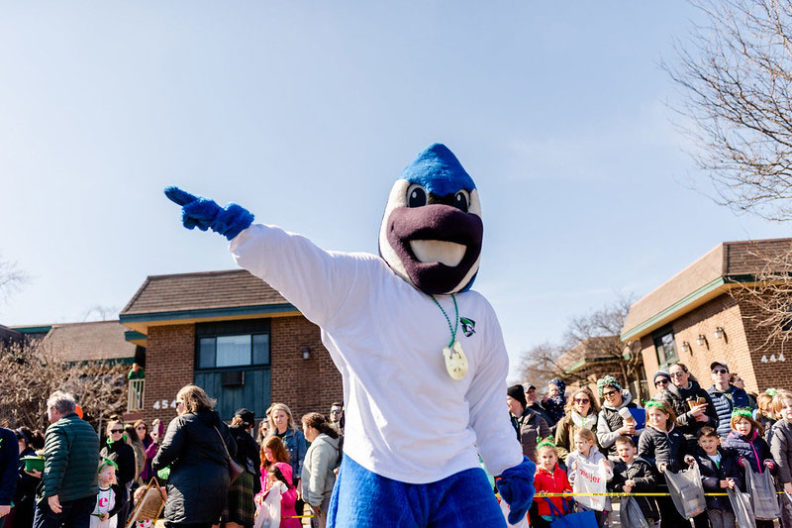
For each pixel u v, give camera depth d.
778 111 9.70
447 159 2.63
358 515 2.17
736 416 6.13
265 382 17.48
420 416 2.25
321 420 6.23
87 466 5.70
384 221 2.59
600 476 5.86
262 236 2.13
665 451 5.91
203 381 17.62
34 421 19.11
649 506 5.87
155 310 17.80
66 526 5.58
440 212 2.39
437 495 2.22
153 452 8.95
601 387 6.71
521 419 6.60
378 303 2.33
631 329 24.06
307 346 17.56
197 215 2.08
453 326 2.43
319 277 2.25
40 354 20.89
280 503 6.10
